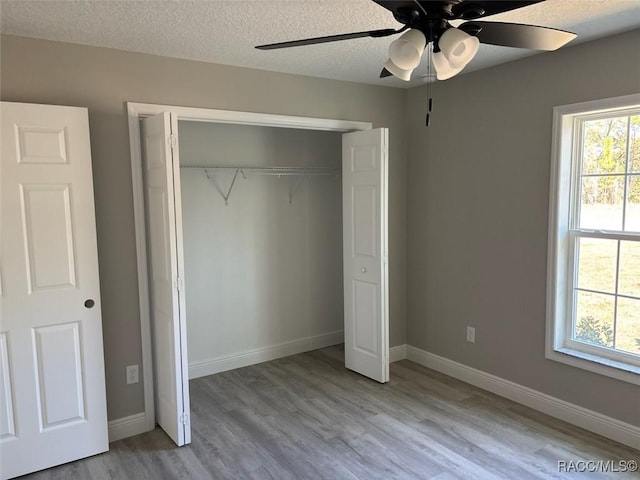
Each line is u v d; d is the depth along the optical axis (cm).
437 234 402
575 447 287
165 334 296
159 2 217
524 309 340
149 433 311
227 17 237
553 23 257
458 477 259
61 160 262
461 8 166
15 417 260
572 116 307
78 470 270
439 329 409
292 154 443
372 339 388
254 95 342
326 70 348
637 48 268
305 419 327
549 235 319
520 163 334
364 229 380
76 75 277
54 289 266
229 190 411
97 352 281
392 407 344
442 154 391
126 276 302
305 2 219
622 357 296
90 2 216
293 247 453
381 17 238
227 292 417
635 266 288
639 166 282
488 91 350
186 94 315
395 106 415
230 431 312
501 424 317
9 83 259
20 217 254
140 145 302
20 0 213
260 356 439
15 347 257
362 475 262
